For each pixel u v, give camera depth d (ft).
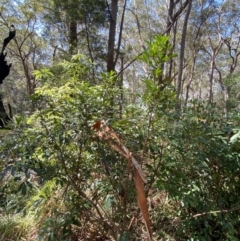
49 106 4.83
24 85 56.18
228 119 6.26
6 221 6.62
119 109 5.22
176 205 6.10
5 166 4.60
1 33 42.24
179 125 5.12
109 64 23.38
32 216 6.61
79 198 5.48
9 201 6.10
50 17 27.84
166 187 5.07
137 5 51.98
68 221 5.29
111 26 23.59
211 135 5.43
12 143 4.63
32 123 4.96
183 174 5.20
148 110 4.85
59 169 4.97
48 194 5.73
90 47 26.43
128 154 4.33
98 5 22.98
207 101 6.74
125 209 5.27
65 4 23.38
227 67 63.00
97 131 4.57
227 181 5.98
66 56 24.58
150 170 5.28
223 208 5.95
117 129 5.01
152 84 4.46
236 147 5.86
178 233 5.55
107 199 5.32
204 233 5.67
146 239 5.60
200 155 5.08
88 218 5.56
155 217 6.00
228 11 51.06
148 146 5.11
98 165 5.32
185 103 6.27
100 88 5.03
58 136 4.68
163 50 4.42
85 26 25.66
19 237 6.32
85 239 5.84
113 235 5.40
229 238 5.42
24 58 44.57
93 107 4.79
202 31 52.80
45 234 5.48
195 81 67.67
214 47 56.24
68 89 4.93
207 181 5.73
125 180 5.07
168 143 5.15
